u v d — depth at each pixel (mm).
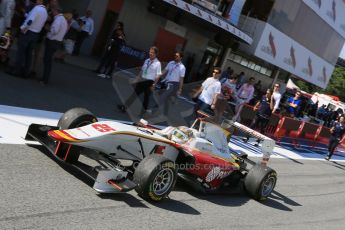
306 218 8328
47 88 10664
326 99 39094
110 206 5586
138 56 20234
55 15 10453
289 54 29625
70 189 5648
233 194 8180
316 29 32219
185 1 20203
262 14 25859
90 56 19547
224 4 23547
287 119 16703
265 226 7027
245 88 14727
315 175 13336
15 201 4836
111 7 19844
